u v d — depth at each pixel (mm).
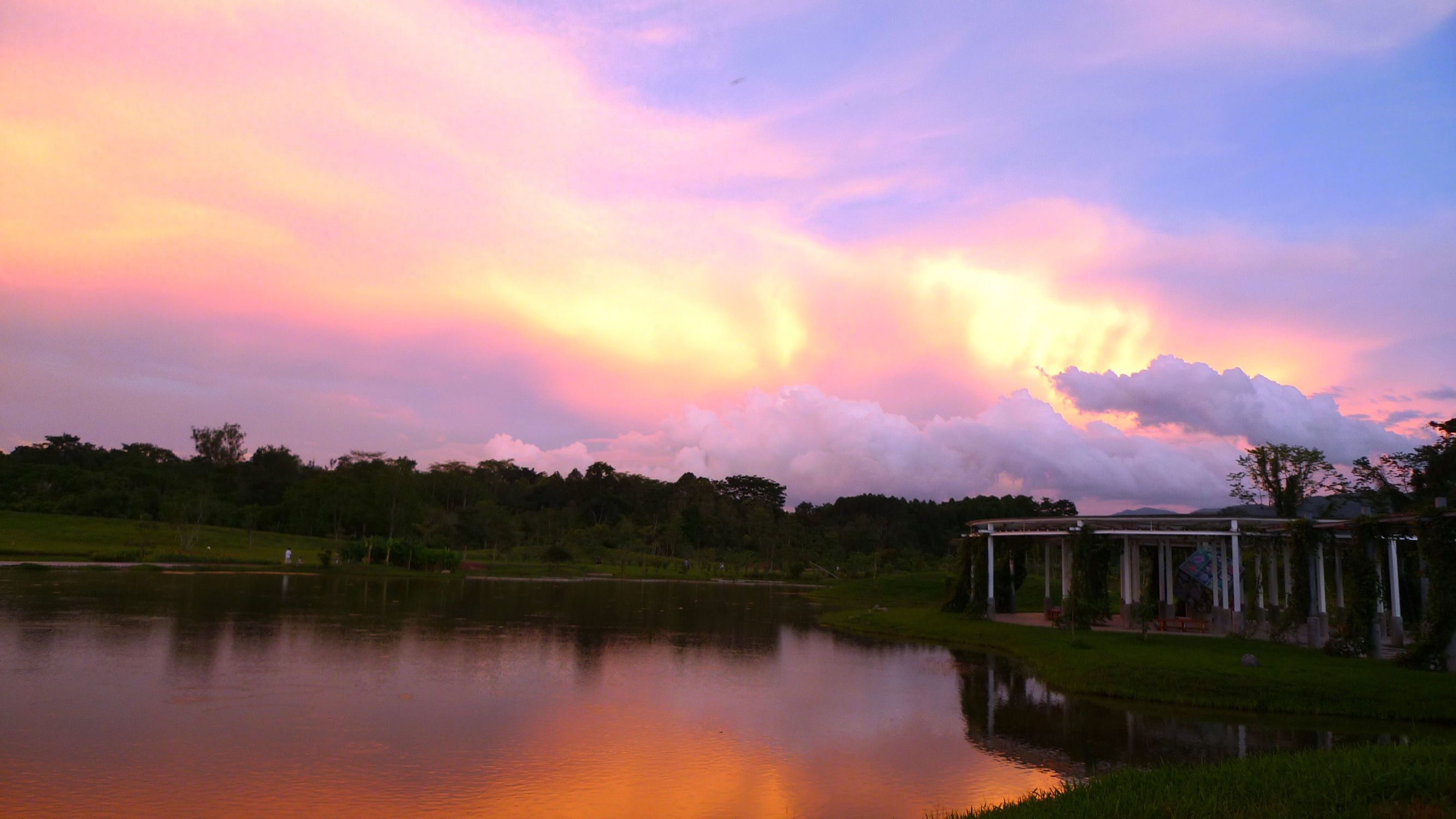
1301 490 55594
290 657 27344
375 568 78312
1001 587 46938
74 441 148625
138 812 13078
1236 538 34062
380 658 27781
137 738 17109
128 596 44031
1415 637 25391
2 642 28047
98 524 92000
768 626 43719
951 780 16109
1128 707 23016
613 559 106062
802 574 102500
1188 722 21250
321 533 112188
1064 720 21406
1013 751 18312
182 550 81000
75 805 13266
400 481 107375
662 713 21422
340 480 112750
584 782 15492
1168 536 37281
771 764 17016
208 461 144875
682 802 14586
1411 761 12609
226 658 26500
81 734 17266
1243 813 10555
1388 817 10195
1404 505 51562
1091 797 11797
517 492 156125
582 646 32875
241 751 16516
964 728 20453
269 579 62844
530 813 13781
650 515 147000
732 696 23922
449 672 25812
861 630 43156
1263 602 39844
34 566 62938
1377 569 27672
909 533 140125
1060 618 38625
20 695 20469
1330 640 27891
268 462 140500
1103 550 37125
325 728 18500
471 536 110688
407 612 43062
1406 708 21688
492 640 33625
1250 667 25188
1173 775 12891
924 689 25750
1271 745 18859
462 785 15078
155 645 28438
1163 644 31000
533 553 100812
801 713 21953
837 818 13922
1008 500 138625
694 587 76750
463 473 145750
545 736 18609
